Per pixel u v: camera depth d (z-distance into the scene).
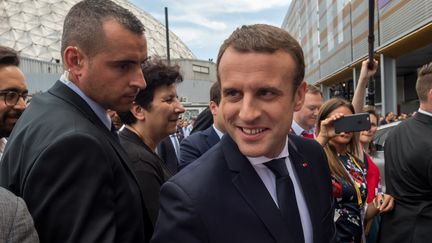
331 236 1.39
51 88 1.53
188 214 1.09
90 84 1.46
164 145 3.55
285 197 1.21
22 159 1.26
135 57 1.48
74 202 1.17
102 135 1.38
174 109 2.23
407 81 24.00
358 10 19.39
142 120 2.21
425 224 2.37
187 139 2.92
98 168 1.24
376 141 5.57
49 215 1.16
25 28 48.94
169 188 1.16
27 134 1.31
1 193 1.08
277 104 1.11
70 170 1.19
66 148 1.20
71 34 1.45
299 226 1.21
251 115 1.08
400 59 17.55
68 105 1.42
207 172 1.17
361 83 3.35
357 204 2.39
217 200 1.12
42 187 1.17
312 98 3.76
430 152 2.31
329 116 2.63
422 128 2.42
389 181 2.65
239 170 1.18
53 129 1.27
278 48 1.08
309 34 37.50
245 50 1.08
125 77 1.48
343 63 22.97
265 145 1.13
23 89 2.17
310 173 1.40
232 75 1.10
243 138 1.13
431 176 2.32
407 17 12.80
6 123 2.13
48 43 48.47
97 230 1.18
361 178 2.54
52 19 52.12
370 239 2.81
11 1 51.12
